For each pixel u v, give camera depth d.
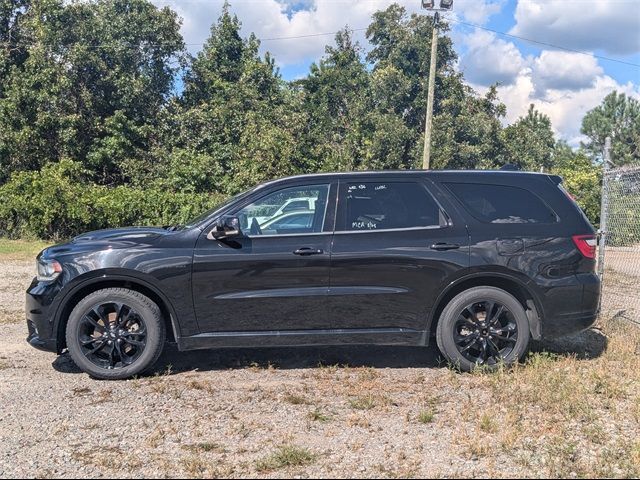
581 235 5.55
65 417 4.42
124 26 24.50
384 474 3.57
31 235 15.95
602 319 7.53
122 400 4.77
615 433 4.19
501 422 4.33
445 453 3.86
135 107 24.55
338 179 5.54
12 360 5.86
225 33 31.66
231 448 3.92
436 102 32.41
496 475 3.57
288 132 24.59
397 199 5.51
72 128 21.80
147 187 21.53
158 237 5.36
